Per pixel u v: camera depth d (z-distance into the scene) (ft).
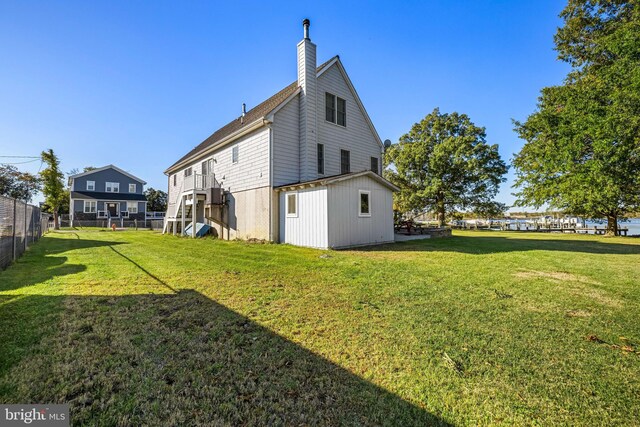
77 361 7.11
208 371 6.76
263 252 27.09
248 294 13.09
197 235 46.09
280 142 36.88
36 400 5.66
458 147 79.56
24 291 13.42
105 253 26.61
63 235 51.49
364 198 34.53
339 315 10.48
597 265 20.40
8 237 20.11
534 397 5.87
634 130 40.06
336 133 43.70
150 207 159.53
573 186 48.52
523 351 7.81
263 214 36.88
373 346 8.07
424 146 84.94
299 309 11.09
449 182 83.35
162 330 9.03
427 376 6.61
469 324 9.68
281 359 7.34
